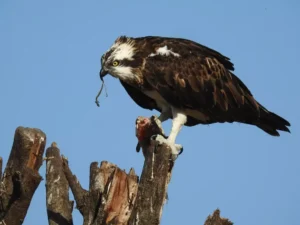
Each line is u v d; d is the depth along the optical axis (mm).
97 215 9281
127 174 9398
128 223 9086
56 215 10562
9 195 9719
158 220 8977
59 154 11141
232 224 9477
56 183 10805
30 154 9664
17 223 9781
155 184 9000
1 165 9742
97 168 9891
